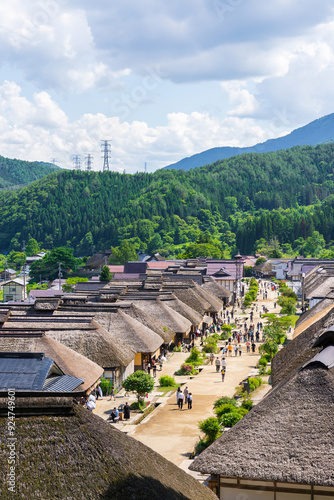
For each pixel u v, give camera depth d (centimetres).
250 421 2020
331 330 2564
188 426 3906
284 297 12469
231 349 7012
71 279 16050
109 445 1653
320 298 7625
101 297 7050
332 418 1925
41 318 5344
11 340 4144
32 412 1608
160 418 4131
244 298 13100
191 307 8244
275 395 2089
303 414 1970
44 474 1484
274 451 1888
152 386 4466
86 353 4706
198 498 1788
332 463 1800
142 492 1569
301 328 4375
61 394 1648
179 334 7406
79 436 1612
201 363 6384
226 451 1942
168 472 1811
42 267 19488
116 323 5581
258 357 6806
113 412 4041
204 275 11481
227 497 1989
